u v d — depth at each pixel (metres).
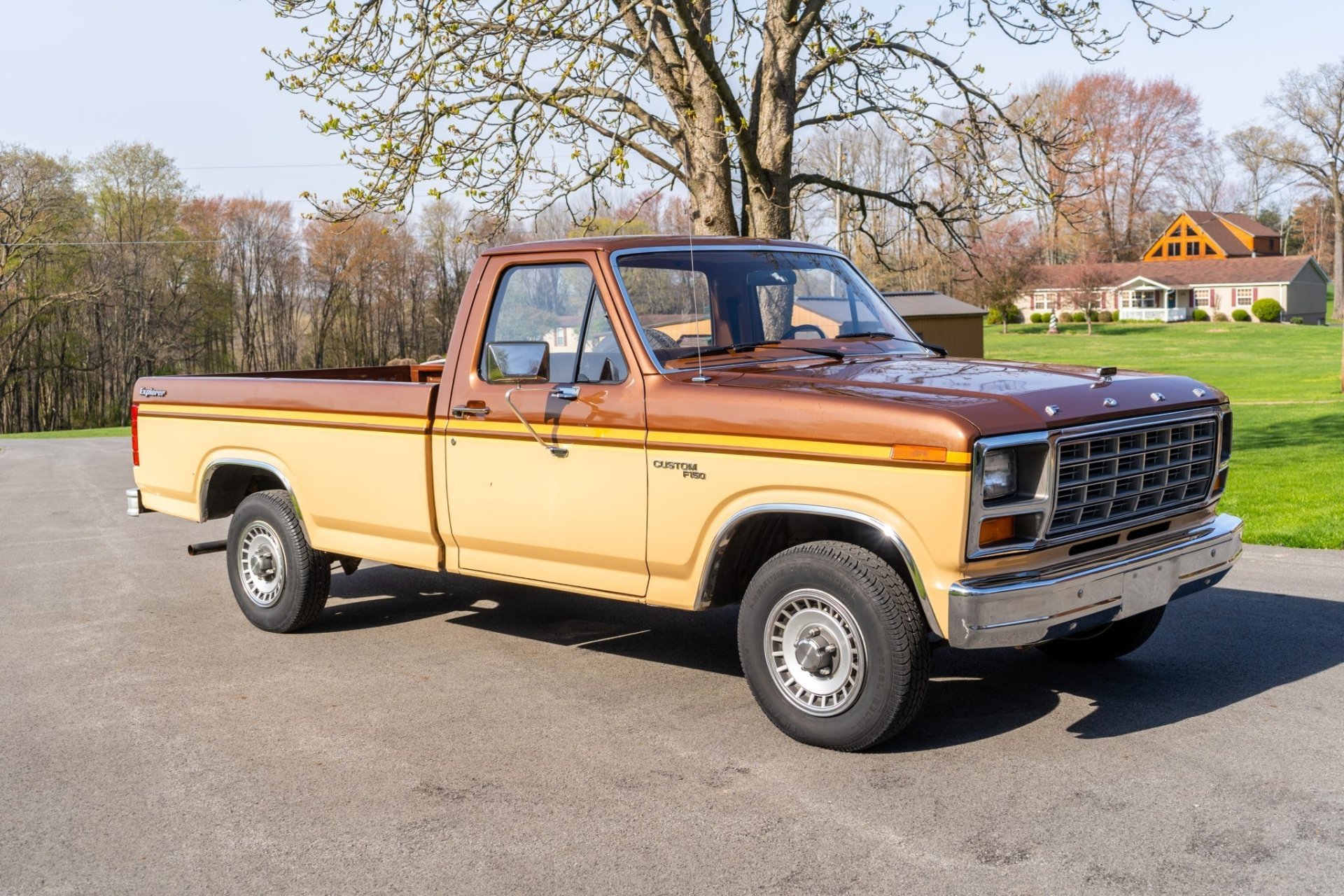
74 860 3.94
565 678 5.89
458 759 4.77
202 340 76.25
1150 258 102.25
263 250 79.31
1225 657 5.84
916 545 4.29
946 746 4.72
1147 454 4.74
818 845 3.84
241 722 5.34
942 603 4.24
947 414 4.21
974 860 3.67
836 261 6.21
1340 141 84.81
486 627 7.02
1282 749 4.53
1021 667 5.82
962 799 4.17
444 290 74.81
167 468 7.53
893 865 3.67
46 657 6.67
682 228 13.19
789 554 4.71
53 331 71.62
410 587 8.30
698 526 4.90
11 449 34.12
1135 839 3.77
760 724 5.09
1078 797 4.13
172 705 5.64
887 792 4.26
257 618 7.07
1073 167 13.21
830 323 5.85
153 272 73.06
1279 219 126.81
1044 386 4.59
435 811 4.25
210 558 10.09
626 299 5.22
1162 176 98.56
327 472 6.47
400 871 3.78
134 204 72.06
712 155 11.63
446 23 10.78
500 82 10.83
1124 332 78.94
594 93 10.75
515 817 4.17
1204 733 4.74
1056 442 4.31
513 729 5.12
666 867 3.73
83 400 74.06
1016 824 3.93
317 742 5.03
